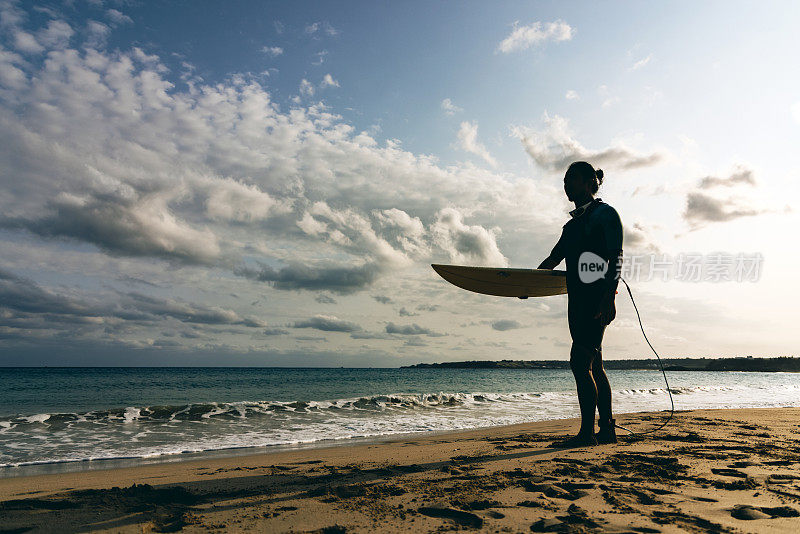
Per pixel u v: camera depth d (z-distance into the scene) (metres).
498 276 4.89
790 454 3.65
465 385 35.75
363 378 53.56
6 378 43.47
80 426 8.99
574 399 15.76
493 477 2.87
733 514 2.03
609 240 3.86
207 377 49.06
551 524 1.87
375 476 3.24
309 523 2.02
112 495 2.75
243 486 3.05
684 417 7.37
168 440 7.38
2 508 2.46
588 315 3.98
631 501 2.25
